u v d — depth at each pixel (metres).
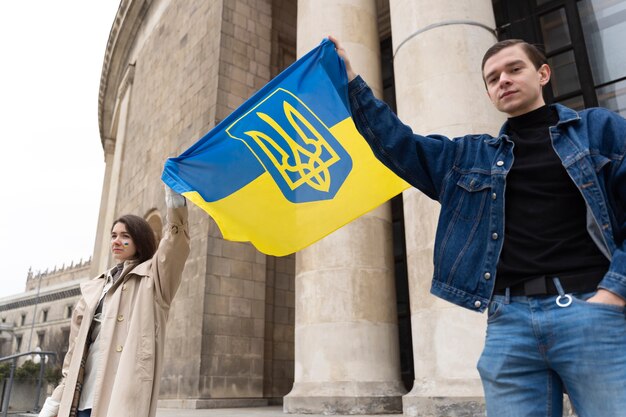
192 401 10.41
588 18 10.38
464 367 5.93
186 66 15.48
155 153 16.78
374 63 9.47
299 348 7.96
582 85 10.02
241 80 13.65
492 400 1.68
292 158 3.52
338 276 7.91
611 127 1.72
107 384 2.71
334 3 9.55
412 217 7.08
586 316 1.47
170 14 18.14
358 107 2.23
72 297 62.22
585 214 1.63
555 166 1.71
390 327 7.96
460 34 7.28
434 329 6.30
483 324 6.11
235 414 7.84
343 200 3.43
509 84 1.90
